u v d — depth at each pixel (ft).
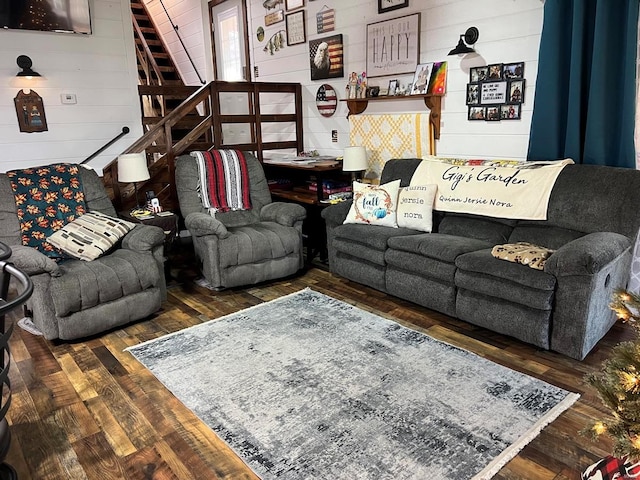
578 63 10.00
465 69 12.32
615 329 9.96
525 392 7.88
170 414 7.61
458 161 12.31
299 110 17.60
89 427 7.35
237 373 8.67
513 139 11.73
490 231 11.20
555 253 8.66
